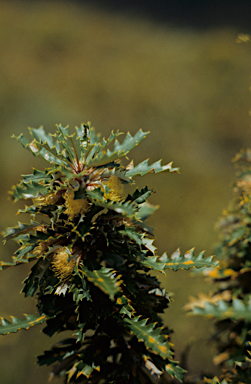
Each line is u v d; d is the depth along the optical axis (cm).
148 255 110
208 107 445
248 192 125
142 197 108
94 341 112
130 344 112
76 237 107
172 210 311
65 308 111
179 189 332
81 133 112
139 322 107
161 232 292
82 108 411
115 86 453
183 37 604
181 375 109
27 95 407
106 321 110
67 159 109
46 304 110
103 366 113
